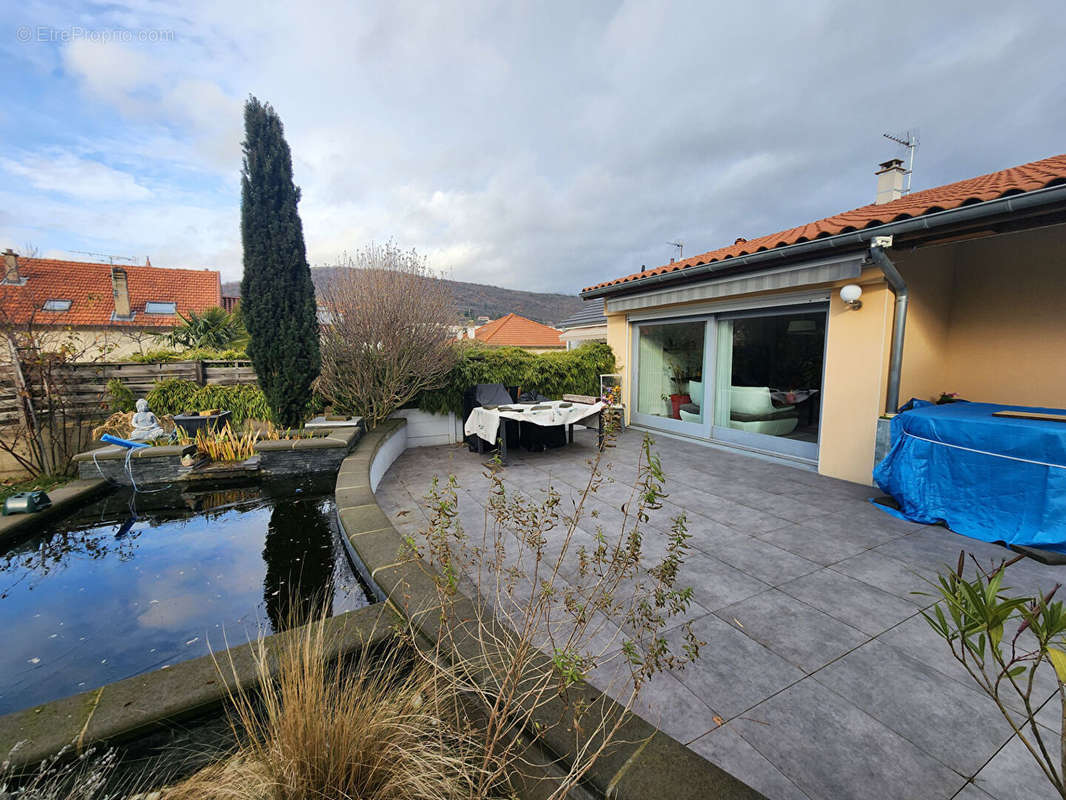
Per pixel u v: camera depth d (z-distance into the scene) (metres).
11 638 2.62
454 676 1.81
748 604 2.74
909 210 4.03
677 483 5.16
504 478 5.49
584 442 7.53
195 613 2.87
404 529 3.99
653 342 8.23
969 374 5.13
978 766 1.67
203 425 6.66
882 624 2.54
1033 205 3.23
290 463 5.84
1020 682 2.10
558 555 3.44
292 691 1.46
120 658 2.44
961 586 1.11
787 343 5.88
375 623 2.21
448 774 1.47
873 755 1.72
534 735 1.61
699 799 1.30
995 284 4.87
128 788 1.53
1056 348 4.44
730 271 6.02
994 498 3.54
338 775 1.38
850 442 5.07
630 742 1.54
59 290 17.94
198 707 1.71
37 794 1.40
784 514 4.19
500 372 8.12
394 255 7.37
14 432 6.31
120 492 5.42
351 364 7.17
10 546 3.94
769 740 1.79
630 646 1.71
